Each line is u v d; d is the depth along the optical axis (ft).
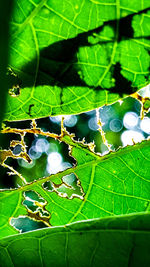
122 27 0.74
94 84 0.79
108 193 0.85
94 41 0.75
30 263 0.64
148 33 0.74
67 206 0.88
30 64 0.77
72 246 0.63
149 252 0.59
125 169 0.85
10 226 0.88
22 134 0.94
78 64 0.77
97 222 0.63
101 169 0.87
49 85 0.79
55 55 0.76
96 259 0.61
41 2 0.72
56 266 0.63
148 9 0.72
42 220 0.88
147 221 0.61
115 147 0.86
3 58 0.57
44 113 0.82
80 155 0.88
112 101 0.80
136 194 0.84
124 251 0.60
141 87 0.79
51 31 0.75
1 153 0.93
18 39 0.74
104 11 0.73
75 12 0.73
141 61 0.76
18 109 0.81
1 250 0.66
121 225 0.61
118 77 0.78
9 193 0.90
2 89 0.58
